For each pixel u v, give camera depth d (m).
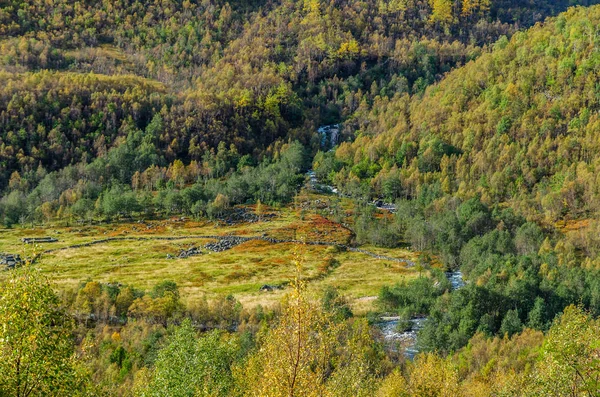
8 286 31.69
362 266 168.25
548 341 38.47
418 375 65.69
